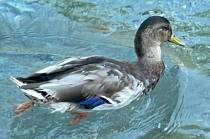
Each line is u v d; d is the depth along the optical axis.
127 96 10.88
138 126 10.78
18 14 14.16
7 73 11.71
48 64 12.11
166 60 12.70
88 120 10.80
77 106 10.51
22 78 10.23
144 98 11.41
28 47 12.76
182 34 13.62
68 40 13.17
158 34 11.76
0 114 10.66
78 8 14.47
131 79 10.96
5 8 14.34
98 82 10.55
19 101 10.99
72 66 10.55
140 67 11.51
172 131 10.73
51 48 12.78
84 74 10.51
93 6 14.55
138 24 14.02
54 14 14.23
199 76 12.20
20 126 10.49
